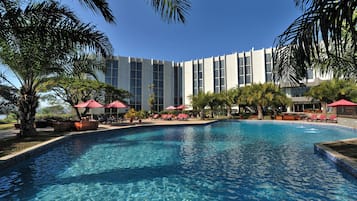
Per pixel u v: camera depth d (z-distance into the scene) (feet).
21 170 20.26
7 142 29.32
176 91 140.97
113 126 56.39
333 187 15.56
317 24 7.40
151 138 41.16
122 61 121.08
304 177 17.69
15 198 14.29
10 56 27.14
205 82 132.46
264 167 20.80
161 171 19.98
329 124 58.44
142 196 14.62
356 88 71.61
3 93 39.42
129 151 28.89
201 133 49.19
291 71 9.83
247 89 92.84
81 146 32.53
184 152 28.09
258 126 66.39
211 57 131.54
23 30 16.58
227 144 34.04
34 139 32.09
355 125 49.44
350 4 6.27
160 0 13.61
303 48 7.98
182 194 14.89
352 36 6.53
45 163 22.74
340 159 18.99
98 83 68.95
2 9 15.57
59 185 16.56
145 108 126.52
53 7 17.54
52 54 23.58
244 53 121.80
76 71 33.99
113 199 14.14
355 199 13.69
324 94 81.82
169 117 91.81
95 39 19.71
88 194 14.89
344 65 19.62
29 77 34.83
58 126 43.45
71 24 18.33
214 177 18.24
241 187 15.94
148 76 129.70
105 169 20.68
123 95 89.04
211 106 98.48
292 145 32.55
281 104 87.35
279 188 15.62
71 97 66.03
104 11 16.93
